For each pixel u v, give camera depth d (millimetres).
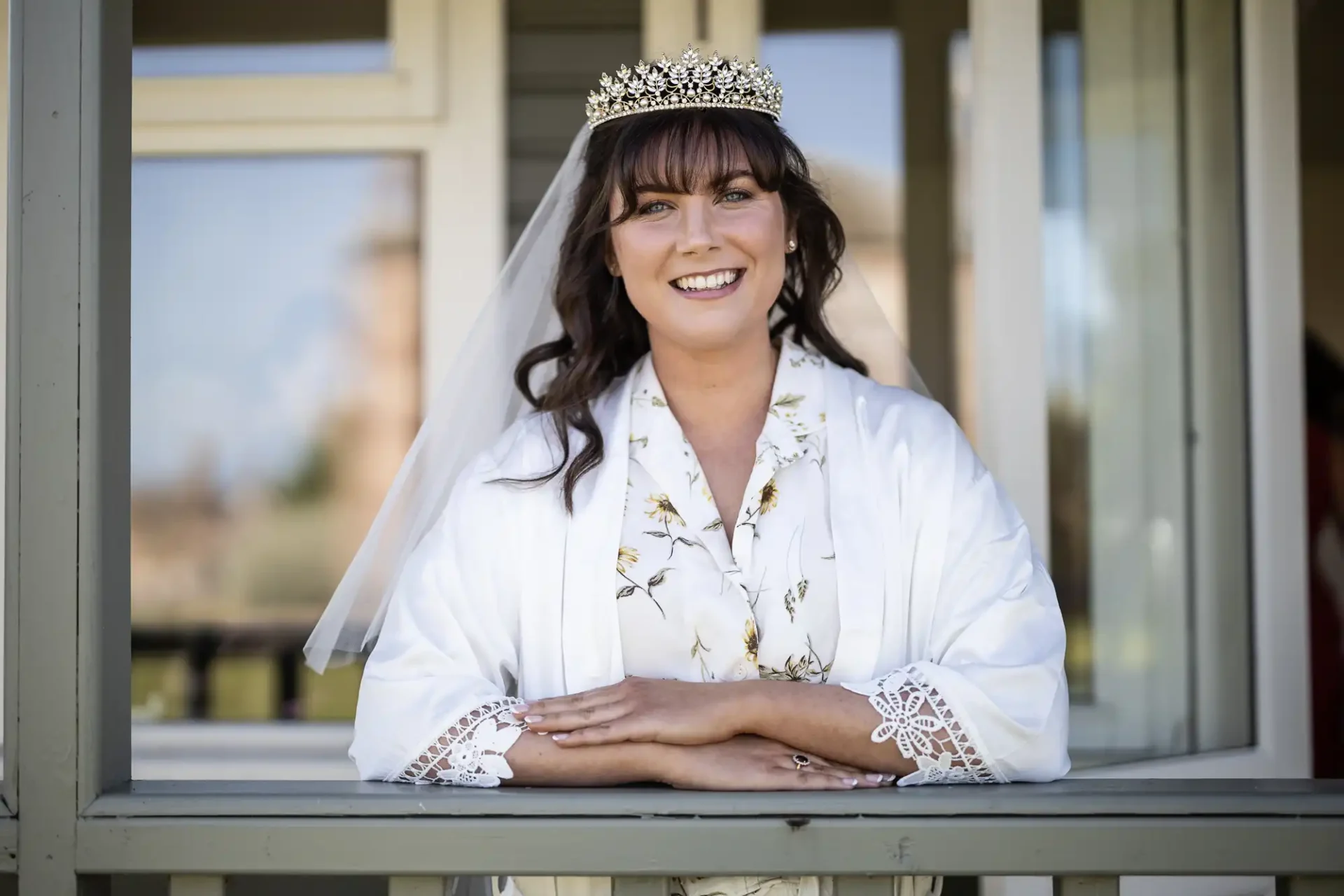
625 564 1615
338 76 3168
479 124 3158
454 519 1683
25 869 1443
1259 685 2719
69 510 1470
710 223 1614
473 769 1500
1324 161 4883
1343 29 4301
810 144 4199
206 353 3438
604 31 3184
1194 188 2768
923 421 1692
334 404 3438
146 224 3348
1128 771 2641
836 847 1393
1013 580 1583
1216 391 2764
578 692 1596
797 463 1653
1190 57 2762
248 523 3496
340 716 3371
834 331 2012
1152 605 2752
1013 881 2611
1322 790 1432
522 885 1628
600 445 1676
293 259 3348
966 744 1474
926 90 4172
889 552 1601
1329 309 4965
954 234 4328
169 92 3182
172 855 1433
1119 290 2748
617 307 1816
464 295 3174
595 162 1740
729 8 3096
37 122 1489
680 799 1402
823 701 1476
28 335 1479
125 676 1539
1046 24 2719
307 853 1422
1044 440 2615
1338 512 3393
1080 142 2736
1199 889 2555
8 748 1463
